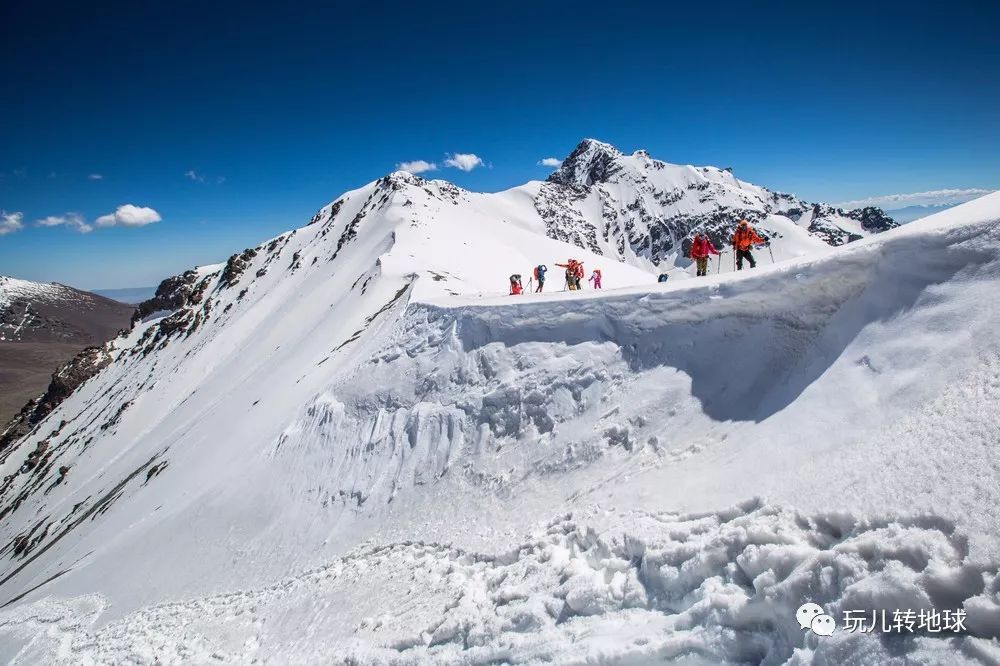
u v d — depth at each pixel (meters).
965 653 3.86
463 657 7.58
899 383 6.52
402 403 17.83
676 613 6.11
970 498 4.66
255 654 11.18
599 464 10.31
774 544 5.59
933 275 7.19
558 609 7.22
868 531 5.07
